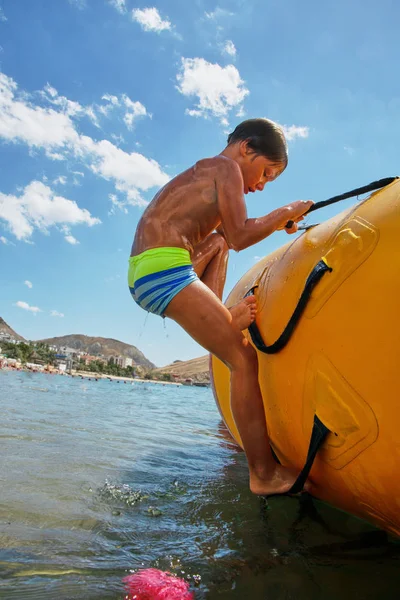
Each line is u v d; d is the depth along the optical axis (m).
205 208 2.39
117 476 3.02
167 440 4.86
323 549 1.94
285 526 2.23
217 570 1.71
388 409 1.61
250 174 2.57
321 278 1.91
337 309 1.80
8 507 2.22
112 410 7.91
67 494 2.52
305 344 1.94
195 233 2.41
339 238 1.93
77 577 1.57
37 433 4.27
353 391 1.72
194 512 2.41
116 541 1.93
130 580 1.57
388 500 1.75
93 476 2.95
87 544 1.87
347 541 2.04
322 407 1.86
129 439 4.62
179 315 2.26
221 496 2.74
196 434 5.62
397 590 1.60
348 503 2.04
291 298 2.11
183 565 1.73
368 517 2.01
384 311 1.64
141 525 2.15
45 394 10.55
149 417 7.36
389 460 1.64
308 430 2.00
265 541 2.02
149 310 2.36
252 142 2.52
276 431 2.24
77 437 4.33
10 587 1.47
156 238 2.33
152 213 2.41
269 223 2.30
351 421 1.74
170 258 2.28
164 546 1.91
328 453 1.91
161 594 1.48
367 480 1.77
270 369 2.18
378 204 1.90
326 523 2.28
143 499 2.57
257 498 2.72
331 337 1.81
